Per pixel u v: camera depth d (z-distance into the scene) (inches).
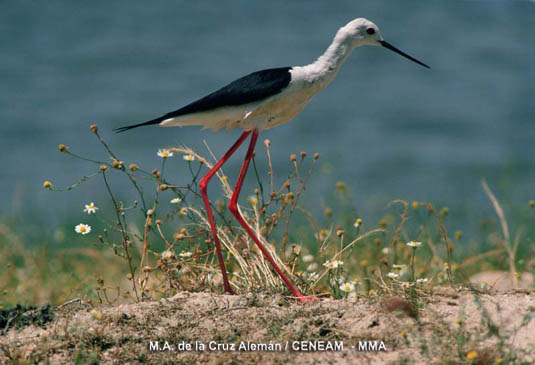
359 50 1272.1
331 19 1455.5
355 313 217.3
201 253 272.2
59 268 393.7
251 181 712.4
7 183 712.4
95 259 406.3
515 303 220.4
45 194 669.9
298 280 263.7
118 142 855.1
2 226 476.7
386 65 1200.2
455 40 1323.8
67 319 224.5
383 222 326.0
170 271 264.8
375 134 887.1
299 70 274.1
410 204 563.5
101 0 1600.6
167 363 197.3
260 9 1537.9
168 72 1130.0
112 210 547.5
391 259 325.1
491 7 1550.2
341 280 269.4
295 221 446.0
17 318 225.9
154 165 772.0
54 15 1478.8
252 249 274.5
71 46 1280.8
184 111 271.7
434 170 748.6
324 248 292.5
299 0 1606.8
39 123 917.2
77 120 930.1
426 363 183.8
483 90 1064.8
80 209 571.8
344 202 442.0
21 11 1497.3
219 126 283.4
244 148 818.8
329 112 976.3
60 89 1051.9
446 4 1576.0
